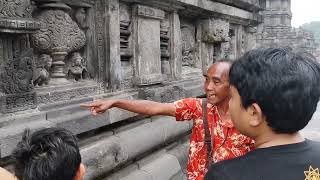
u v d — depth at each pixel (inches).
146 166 143.2
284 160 39.4
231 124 75.6
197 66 208.1
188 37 199.8
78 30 116.3
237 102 43.5
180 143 179.6
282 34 682.2
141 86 147.5
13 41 92.4
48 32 106.8
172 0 159.3
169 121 164.2
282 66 39.4
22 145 47.7
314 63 40.8
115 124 135.0
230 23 244.5
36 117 99.1
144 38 148.5
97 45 127.3
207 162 78.6
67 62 120.3
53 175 46.0
